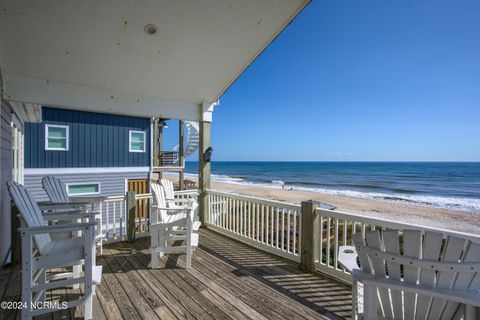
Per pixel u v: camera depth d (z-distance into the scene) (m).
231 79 4.25
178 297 2.36
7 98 3.23
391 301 1.37
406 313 1.34
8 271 2.87
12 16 2.60
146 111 4.38
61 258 1.86
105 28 2.95
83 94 3.81
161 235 3.31
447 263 1.11
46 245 2.10
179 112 4.73
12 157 4.08
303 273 2.91
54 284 1.83
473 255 1.09
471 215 10.27
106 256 3.44
